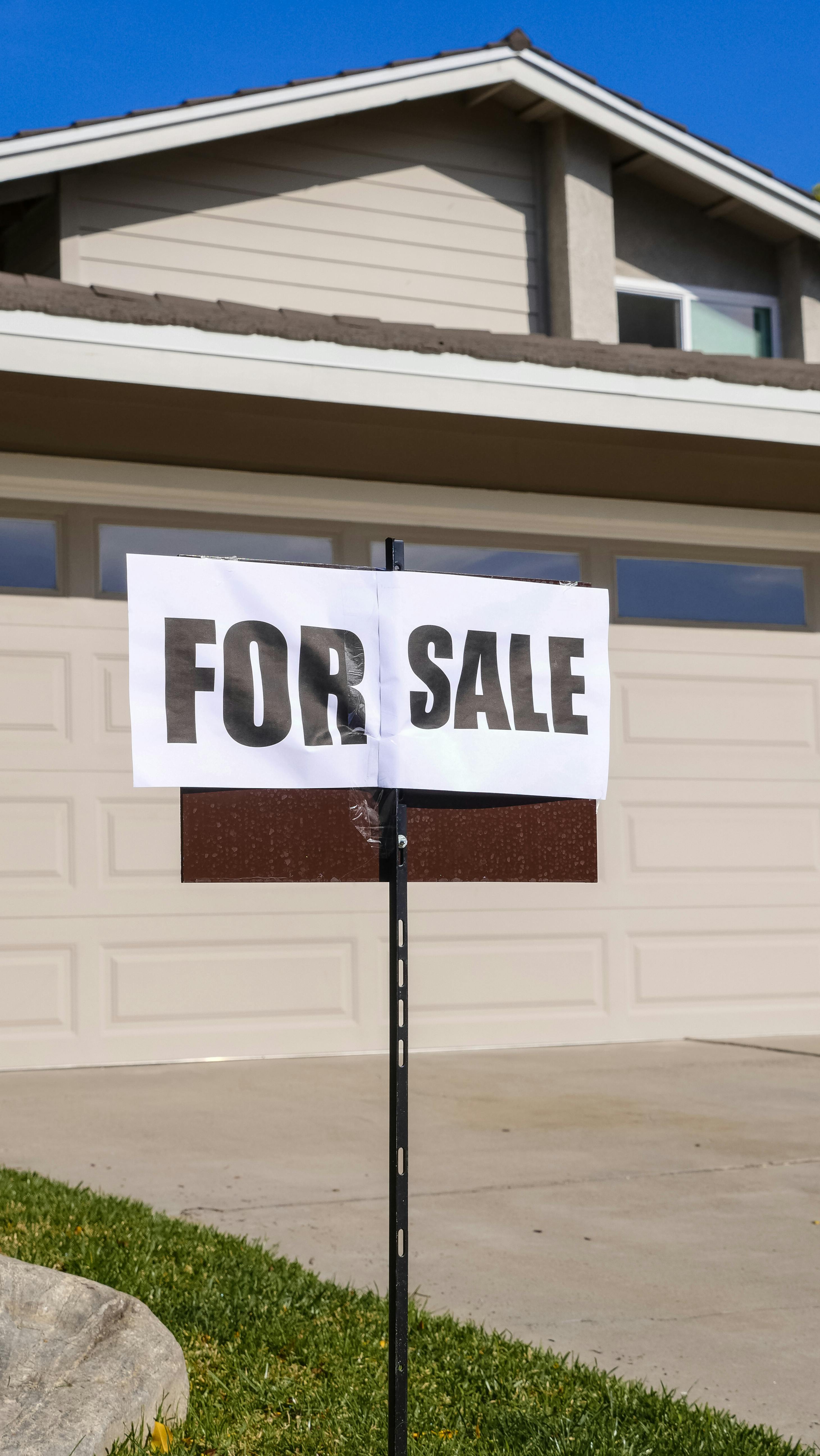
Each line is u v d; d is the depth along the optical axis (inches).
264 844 112.6
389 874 115.3
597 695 124.1
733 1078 303.6
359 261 418.0
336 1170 218.1
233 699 112.2
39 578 323.6
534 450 335.6
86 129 373.4
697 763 373.1
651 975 363.6
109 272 391.2
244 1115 259.0
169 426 309.7
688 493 371.6
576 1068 316.2
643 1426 129.0
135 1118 255.8
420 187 427.5
